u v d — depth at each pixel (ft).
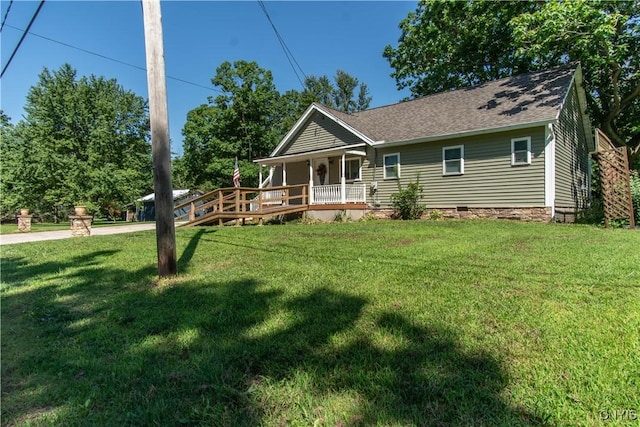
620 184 29.43
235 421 5.45
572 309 9.62
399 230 28.48
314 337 8.36
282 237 25.81
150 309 10.78
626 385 6.07
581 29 39.22
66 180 76.95
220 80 96.07
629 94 48.85
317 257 17.97
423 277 13.39
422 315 9.50
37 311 10.93
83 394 6.35
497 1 51.24
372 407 5.66
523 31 40.86
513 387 6.09
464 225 31.30
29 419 5.66
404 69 73.92
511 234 24.76
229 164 94.27
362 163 49.32
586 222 35.06
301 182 58.08
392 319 9.28
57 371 7.21
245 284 13.26
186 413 5.69
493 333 8.26
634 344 7.48
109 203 83.51
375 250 19.38
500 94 42.70
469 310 9.77
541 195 34.81
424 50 68.54
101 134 83.97
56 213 86.28
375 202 47.93
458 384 6.21
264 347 7.90
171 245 14.47
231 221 47.67
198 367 7.12
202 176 103.55
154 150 14.05
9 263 19.07
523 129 35.78
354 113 59.47
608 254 16.60
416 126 45.42
